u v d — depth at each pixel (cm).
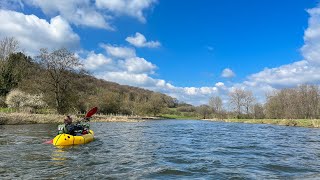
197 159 1289
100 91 7431
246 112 8612
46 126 3088
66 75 4738
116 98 7669
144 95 11594
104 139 2055
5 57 5569
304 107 6644
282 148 1733
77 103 4984
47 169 1012
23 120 3559
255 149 1669
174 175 972
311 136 2636
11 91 4972
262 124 5572
